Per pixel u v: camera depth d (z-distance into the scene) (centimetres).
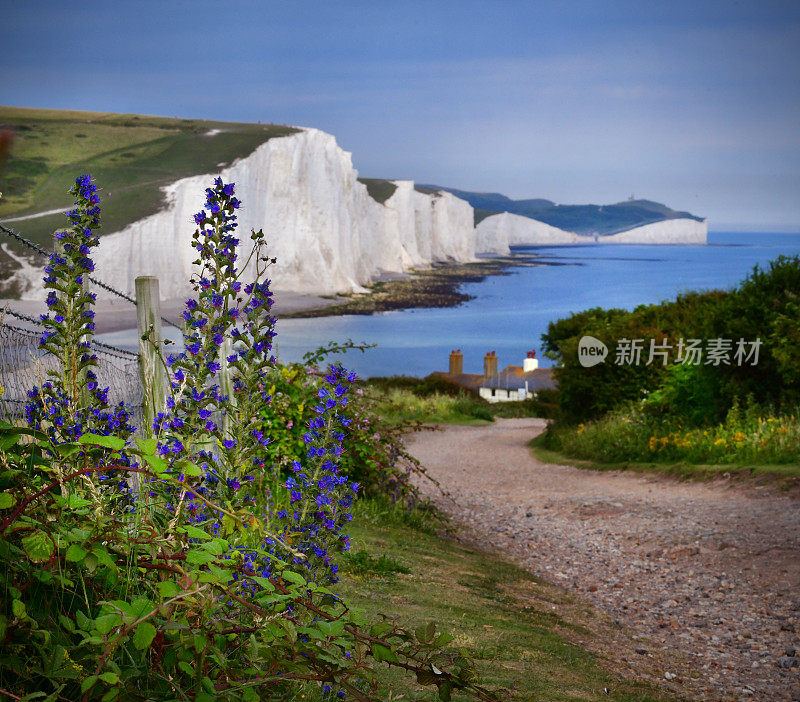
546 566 1041
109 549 213
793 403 1734
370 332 12744
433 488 1803
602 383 2516
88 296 274
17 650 178
